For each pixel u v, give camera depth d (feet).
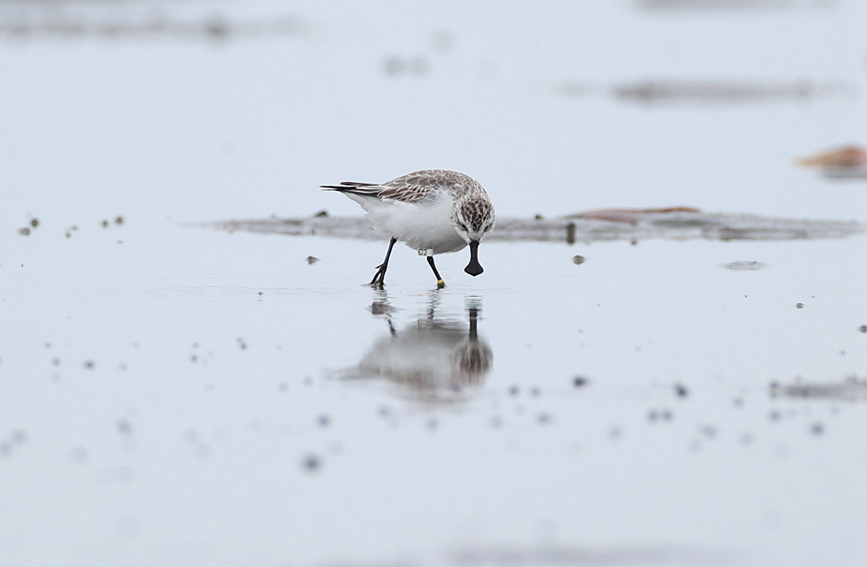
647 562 24.48
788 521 26.32
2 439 31.53
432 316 45.93
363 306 48.03
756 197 78.89
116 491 28.22
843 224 69.21
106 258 58.85
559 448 30.63
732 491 27.94
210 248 62.28
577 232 67.72
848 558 24.59
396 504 27.35
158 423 32.65
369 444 30.99
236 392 35.40
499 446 30.81
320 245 63.72
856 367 37.73
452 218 48.96
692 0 208.03
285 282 53.21
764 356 39.24
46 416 33.30
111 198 77.15
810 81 133.39
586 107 116.98
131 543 25.62
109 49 147.43
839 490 27.91
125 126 102.89
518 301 49.11
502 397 34.81
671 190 81.41
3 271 54.90
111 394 35.27
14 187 79.82
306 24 181.47
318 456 30.19
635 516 26.61
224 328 43.73
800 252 61.21
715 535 25.67
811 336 42.16
